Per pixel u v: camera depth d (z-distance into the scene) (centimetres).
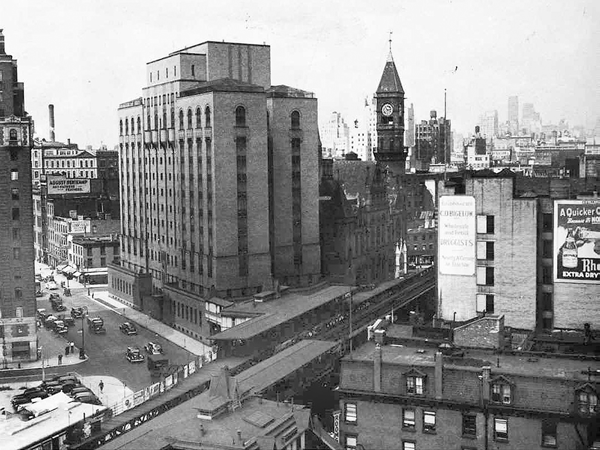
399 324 10462
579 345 9775
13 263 13775
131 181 19438
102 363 13650
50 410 8756
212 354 11450
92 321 15988
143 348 14612
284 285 15838
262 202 15400
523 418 7131
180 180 16388
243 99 15062
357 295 14488
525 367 7694
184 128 16050
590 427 6900
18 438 7906
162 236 17600
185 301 15750
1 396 11700
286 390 8962
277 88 16538
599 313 11294
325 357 10031
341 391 7788
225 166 14925
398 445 7606
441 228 12075
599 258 11188
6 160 13700
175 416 7750
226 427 6619
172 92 16738
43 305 19138
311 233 16962
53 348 14775
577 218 11256
